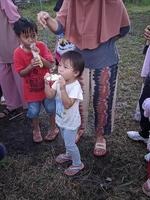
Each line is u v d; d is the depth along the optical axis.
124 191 3.08
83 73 3.18
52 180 3.21
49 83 3.01
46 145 3.70
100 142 3.50
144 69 3.46
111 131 3.50
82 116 3.48
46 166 3.39
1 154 3.06
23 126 4.05
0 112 4.31
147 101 2.96
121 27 3.04
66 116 2.96
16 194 3.08
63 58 2.83
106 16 2.93
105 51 3.08
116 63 3.18
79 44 3.04
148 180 3.01
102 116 3.35
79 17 2.95
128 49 6.25
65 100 2.83
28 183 3.19
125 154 3.51
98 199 3.00
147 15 8.56
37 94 3.47
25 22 3.29
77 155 3.17
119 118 4.11
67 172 3.26
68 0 2.92
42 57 3.44
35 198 3.04
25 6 8.75
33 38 3.31
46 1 9.05
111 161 3.42
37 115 3.57
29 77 3.40
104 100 3.26
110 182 3.18
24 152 3.61
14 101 4.21
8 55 3.91
